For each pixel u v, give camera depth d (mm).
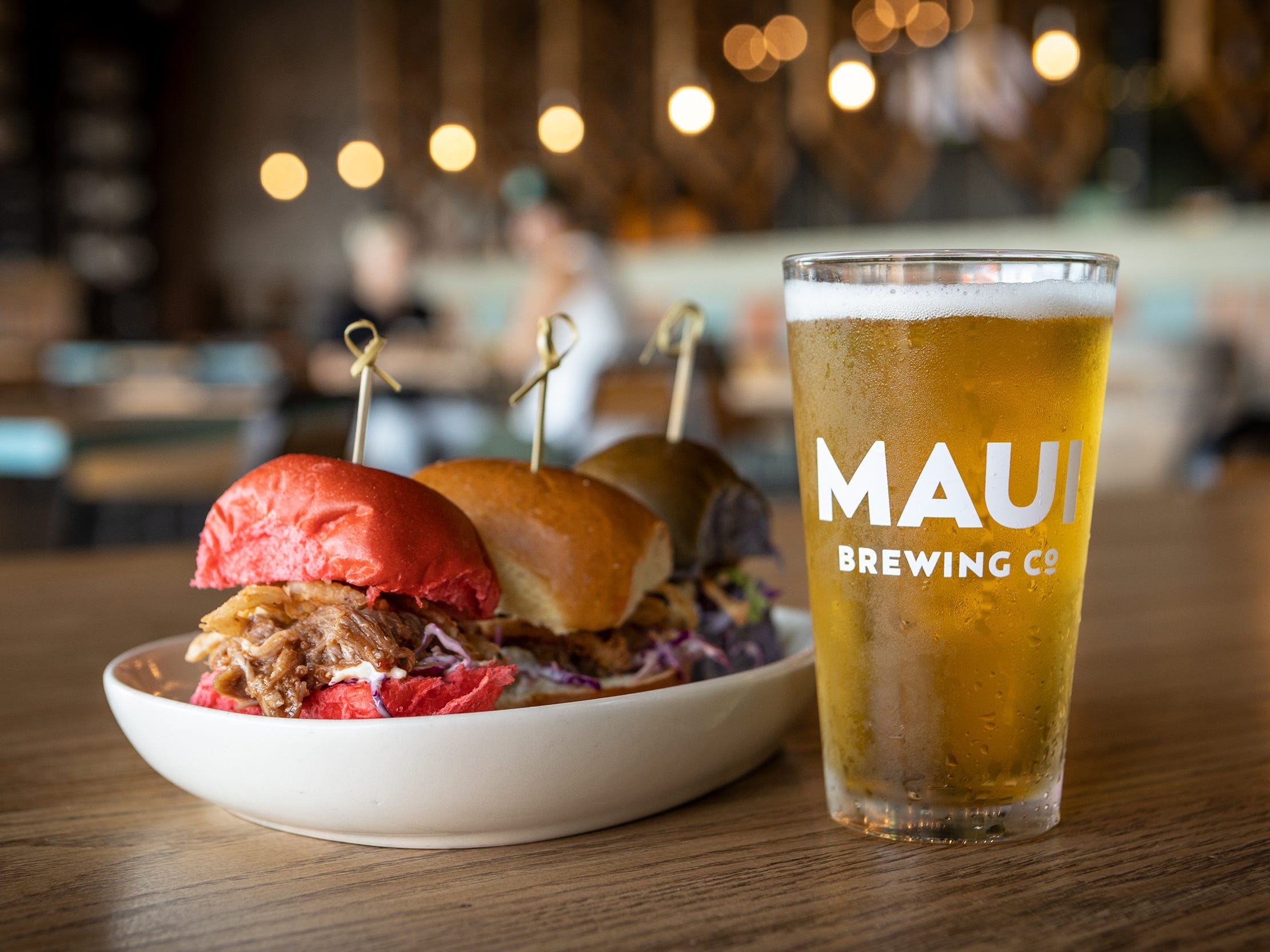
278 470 388
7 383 2842
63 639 645
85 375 3455
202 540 396
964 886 330
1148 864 343
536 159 6027
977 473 350
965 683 354
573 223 3805
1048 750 365
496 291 5168
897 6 4531
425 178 6367
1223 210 3965
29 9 6188
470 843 366
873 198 4926
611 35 5680
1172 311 3391
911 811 360
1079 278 354
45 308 6281
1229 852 350
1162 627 642
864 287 353
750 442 2457
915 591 355
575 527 435
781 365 3400
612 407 2336
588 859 354
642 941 299
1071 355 354
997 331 346
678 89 4625
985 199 4789
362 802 354
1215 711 492
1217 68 4184
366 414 434
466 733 349
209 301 6914
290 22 6621
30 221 6352
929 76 4785
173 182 6961
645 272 4566
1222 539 940
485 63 6055
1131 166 4496
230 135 6844
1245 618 659
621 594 439
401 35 6359
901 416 351
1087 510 368
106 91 6625
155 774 439
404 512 381
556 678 433
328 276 6594
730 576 540
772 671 401
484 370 3287
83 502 1684
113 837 377
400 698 372
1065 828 372
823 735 384
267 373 3336
